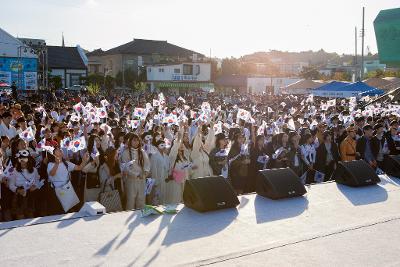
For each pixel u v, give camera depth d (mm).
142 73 63031
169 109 17484
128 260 4824
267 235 5715
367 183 8375
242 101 35125
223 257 4977
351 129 10805
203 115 10977
